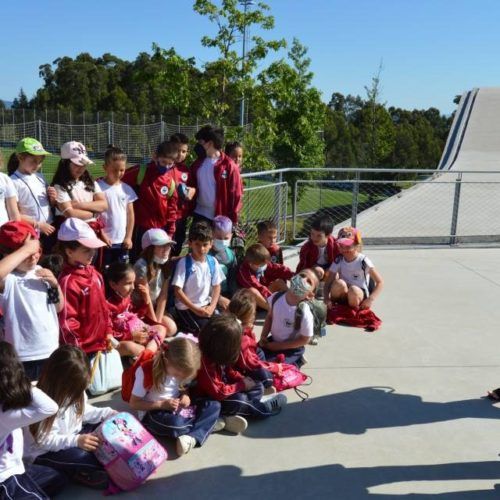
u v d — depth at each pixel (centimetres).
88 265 374
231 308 383
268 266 580
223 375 358
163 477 294
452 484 296
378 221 1156
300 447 328
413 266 789
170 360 313
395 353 477
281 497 281
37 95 6031
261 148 1348
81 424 300
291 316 431
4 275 283
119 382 383
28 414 238
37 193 420
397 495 286
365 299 552
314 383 414
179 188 527
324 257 602
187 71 1277
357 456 321
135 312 439
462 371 444
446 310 597
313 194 1322
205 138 554
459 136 2964
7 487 243
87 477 281
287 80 1327
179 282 452
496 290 677
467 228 1092
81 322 366
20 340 320
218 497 279
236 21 1268
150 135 3738
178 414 323
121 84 5856
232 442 331
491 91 3666
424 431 351
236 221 579
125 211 493
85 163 442
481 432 352
